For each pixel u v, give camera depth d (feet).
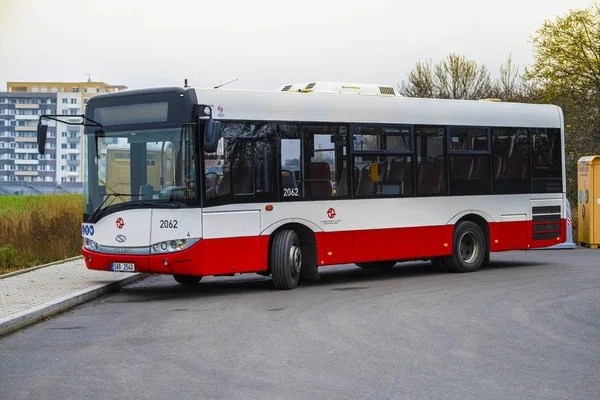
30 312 35.53
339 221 49.14
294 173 47.29
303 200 47.57
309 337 31.55
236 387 23.52
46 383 24.14
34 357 28.14
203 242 43.62
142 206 43.73
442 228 54.34
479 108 56.70
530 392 22.82
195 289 48.37
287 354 28.32
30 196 95.35
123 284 49.85
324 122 48.73
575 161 96.89
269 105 46.52
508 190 58.08
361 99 50.65
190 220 43.37
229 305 40.78
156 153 43.80
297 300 42.29
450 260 55.47
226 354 28.40
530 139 59.41
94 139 45.14
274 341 30.78
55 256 62.13
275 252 46.50
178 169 43.42
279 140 46.75
